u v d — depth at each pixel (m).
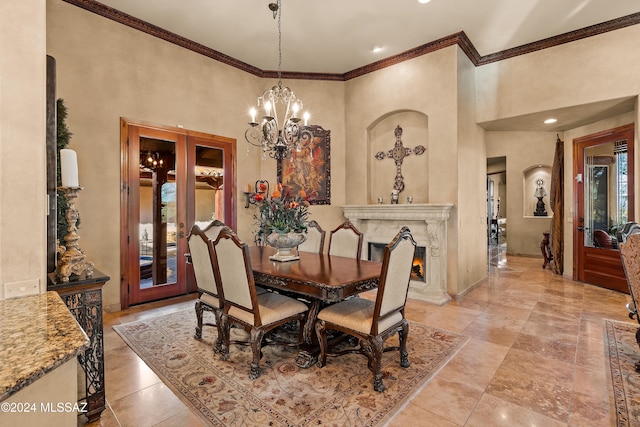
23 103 1.44
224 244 2.36
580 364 2.45
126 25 3.81
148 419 1.83
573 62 4.12
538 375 2.29
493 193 11.36
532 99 4.42
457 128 4.20
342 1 3.54
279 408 1.91
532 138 8.01
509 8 3.65
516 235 8.27
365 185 5.17
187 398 2.02
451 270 4.26
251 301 2.27
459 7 3.64
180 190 4.34
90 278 1.82
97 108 3.60
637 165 3.94
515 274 5.80
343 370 2.37
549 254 6.36
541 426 1.76
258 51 4.67
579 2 3.53
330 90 5.42
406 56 4.66
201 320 2.91
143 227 3.99
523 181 8.18
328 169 5.36
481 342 2.86
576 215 5.19
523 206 8.21
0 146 1.37
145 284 4.03
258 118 5.25
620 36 3.84
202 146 4.57
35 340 0.95
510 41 4.37
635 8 3.63
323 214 5.34
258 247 4.03
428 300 4.06
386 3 3.57
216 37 4.29
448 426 1.76
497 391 2.10
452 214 4.23
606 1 3.52
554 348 2.73
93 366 1.82
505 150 8.32
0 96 1.38
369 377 2.27
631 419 1.81
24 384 0.74
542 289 4.70
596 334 3.02
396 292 2.26
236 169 4.96
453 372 2.34
